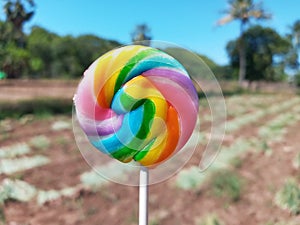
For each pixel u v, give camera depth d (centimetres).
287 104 2019
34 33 4166
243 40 3800
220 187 579
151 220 479
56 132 980
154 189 578
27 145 820
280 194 548
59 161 715
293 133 1086
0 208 505
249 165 716
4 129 993
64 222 481
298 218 500
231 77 4716
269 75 4812
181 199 548
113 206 525
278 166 717
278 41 4819
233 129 1102
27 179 610
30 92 2031
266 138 989
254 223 492
